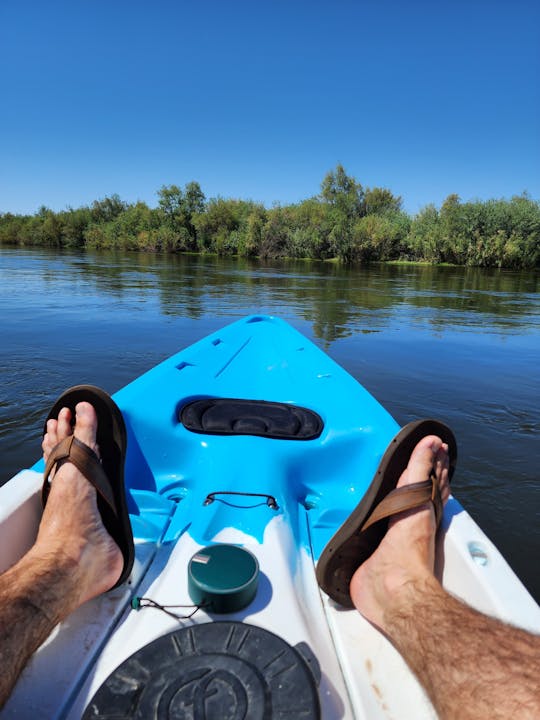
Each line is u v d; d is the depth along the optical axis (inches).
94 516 39.1
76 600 34.7
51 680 32.5
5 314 264.2
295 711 27.5
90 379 149.4
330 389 81.9
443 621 30.8
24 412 119.1
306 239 1058.7
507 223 868.0
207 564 35.9
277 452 59.6
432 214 1011.9
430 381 157.4
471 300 383.2
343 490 60.8
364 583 38.7
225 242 1228.5
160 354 183.5
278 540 44.3
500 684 25.5
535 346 213.6
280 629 34.6
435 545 42.4
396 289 456.4
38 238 1739.7
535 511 83.8
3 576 33.2
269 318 151.2
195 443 63.6
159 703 27.9
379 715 31.2
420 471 41.6
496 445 108.6
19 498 42.5
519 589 35.3
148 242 1354.6
